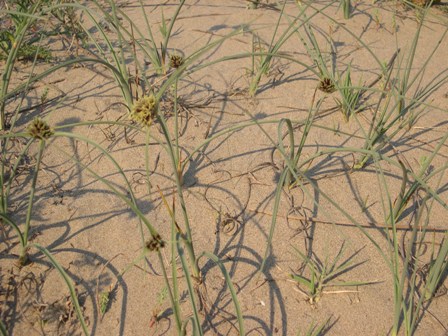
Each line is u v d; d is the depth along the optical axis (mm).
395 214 522
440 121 658
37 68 736
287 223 534
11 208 543
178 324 406
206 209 547
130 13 876
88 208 547
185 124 647
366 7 902
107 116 659
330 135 637
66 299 465
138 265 496
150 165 594
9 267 488
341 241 518
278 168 589
